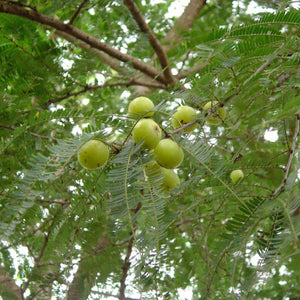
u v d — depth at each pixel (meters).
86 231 0.50
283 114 0.37
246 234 0.44
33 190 0.35
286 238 0.36
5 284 0.61
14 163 0.57
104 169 0.43
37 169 0.35
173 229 0.53
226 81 0.55
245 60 0.48
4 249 0.58
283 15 0.48
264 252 0.42
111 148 0.41
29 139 0.43
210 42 0.52
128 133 0.41
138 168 0.38
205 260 0.64
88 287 0.53
